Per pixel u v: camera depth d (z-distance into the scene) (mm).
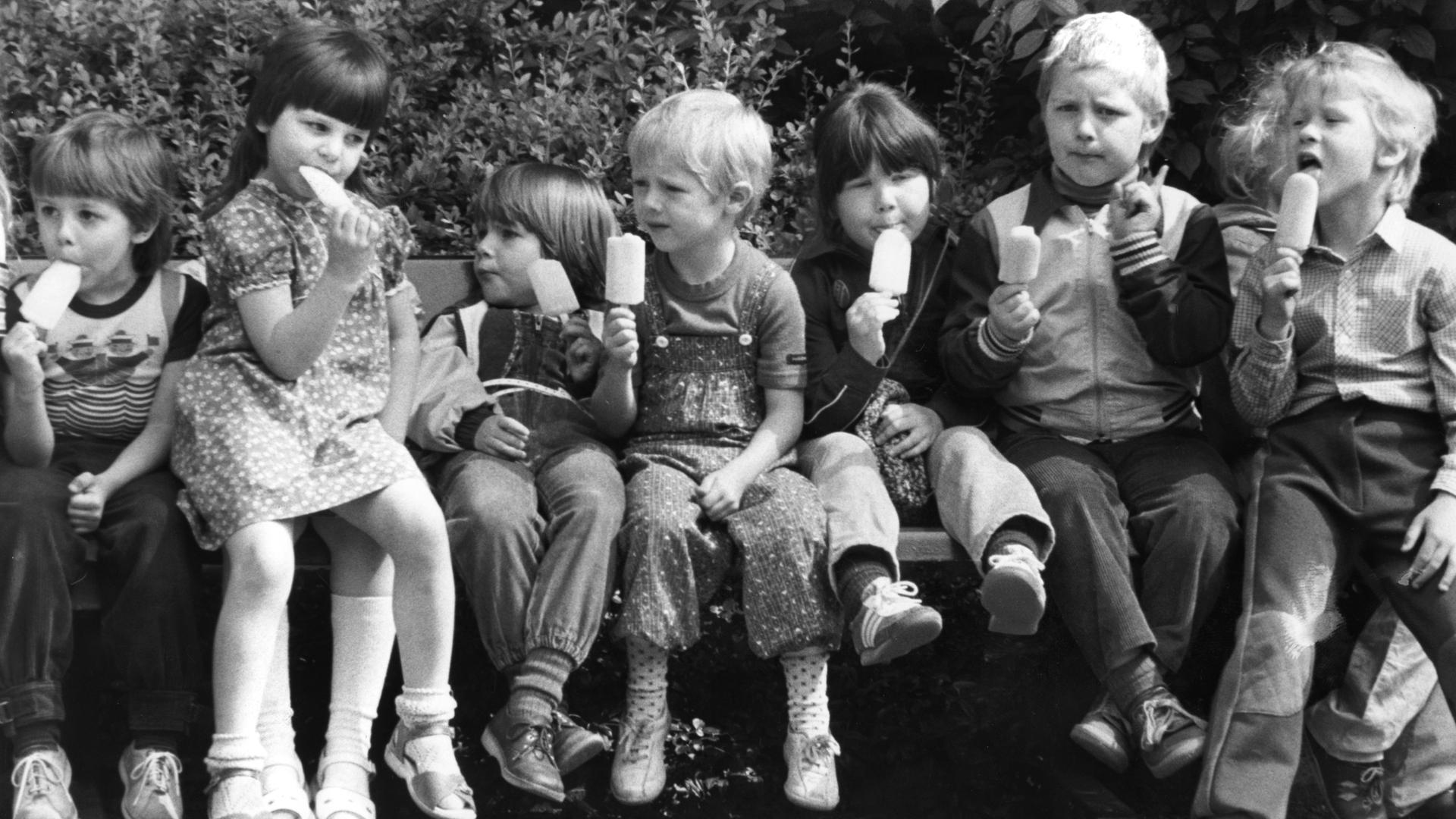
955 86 5070
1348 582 3531
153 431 3316
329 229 3117
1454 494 3293
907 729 4121
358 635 3258
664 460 3516
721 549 3377
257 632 3047
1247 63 4461
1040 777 3879
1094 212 3758
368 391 3312
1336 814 3531
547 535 3324
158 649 3133
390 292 3463
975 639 4305
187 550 3174
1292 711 3236
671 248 3527
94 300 3391
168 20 4516
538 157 4363
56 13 4398
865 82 4910
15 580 3051
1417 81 3867
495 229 3777
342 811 3119
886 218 3721
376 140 4512
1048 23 4340
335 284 3098
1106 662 3338
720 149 3469
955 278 3818
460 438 3488
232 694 3037
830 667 4242
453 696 3934
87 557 3186
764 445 3500
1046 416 3695
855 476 3438
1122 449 3637
